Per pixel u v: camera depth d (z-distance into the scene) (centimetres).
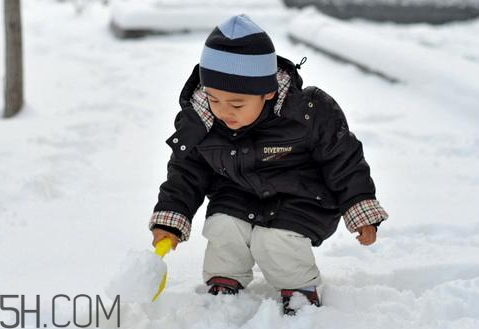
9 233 334
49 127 525
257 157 257
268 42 245
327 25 850
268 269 263
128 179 428
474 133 530
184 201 261
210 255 269
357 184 258
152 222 258
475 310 271
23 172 420
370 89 671
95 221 352
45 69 752
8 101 581
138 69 750
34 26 1015
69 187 411
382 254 319
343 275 294
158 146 498
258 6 974
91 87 674
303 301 263
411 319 263
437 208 378
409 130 537
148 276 234
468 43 877
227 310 257
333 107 261
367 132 524
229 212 262
